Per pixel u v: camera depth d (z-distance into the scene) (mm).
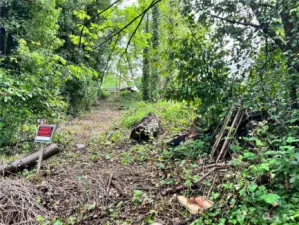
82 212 2545
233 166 2592
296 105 2693
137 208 2514
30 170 3801
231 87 3361
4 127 4949
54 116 6328
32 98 5246
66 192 2992
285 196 2016
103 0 11570
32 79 5426
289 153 2031
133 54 3900
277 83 2777
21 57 6652
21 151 4805
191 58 3613
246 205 2031
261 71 2965
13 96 4781
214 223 2031
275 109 2828
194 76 3693
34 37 8352
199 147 3742
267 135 2674
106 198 2789
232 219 1956
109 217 2426
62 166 3977
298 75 2566
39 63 6305
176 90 3947
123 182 3180
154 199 2625
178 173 3141
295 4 2580
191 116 6102
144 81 14422
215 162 3178
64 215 2553
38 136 3682
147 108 9289
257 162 2426
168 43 3826
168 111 7254
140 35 3568
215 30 3342
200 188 2592
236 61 3242
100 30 3652
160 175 3219
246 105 3193
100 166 3896
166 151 4000
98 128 7934
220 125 3811
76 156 4539
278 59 2852
